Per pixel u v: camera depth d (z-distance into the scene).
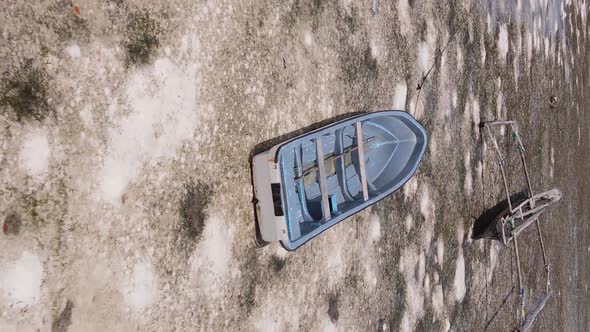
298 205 3.01
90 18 2.15
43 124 2.01
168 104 2.43
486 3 5.04
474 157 4.86
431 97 4.26
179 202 2.48
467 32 4.72
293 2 3.06
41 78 2.00
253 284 2.86
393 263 3.90
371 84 3.66
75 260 2.11
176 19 2.45
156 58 2.38
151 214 2.37
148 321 2.37
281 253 3.02
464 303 4.78
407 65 3.98
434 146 4.31
